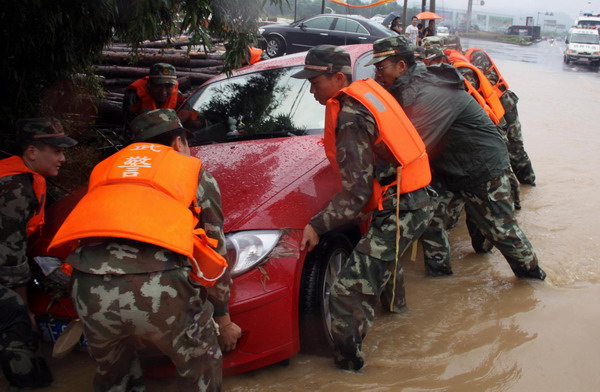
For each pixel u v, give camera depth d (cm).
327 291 320
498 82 610
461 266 443
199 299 240
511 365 308
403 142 294
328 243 318
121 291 221
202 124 434
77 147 489
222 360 265
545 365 307
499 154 376
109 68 725
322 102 316
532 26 6612
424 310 370
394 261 304
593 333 337
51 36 371
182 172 242
